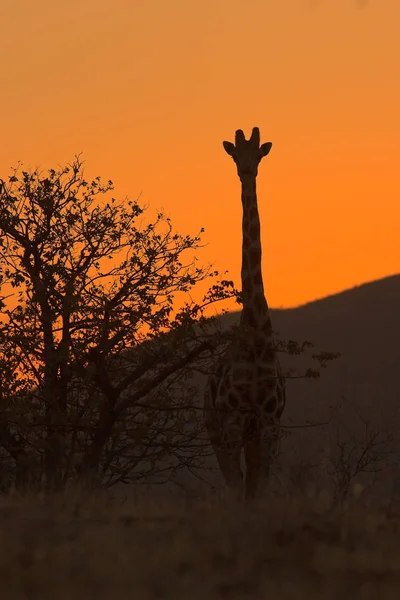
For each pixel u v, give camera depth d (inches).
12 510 1323.8
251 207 2539.4
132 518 1277.1
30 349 2361.0
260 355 2378.2
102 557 1023.0
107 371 2459.4
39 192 2501.2
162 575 976.9
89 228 2490.2
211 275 2432.3
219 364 2464.3
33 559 1034.7
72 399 2468.0
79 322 2399.1
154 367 2425.0
